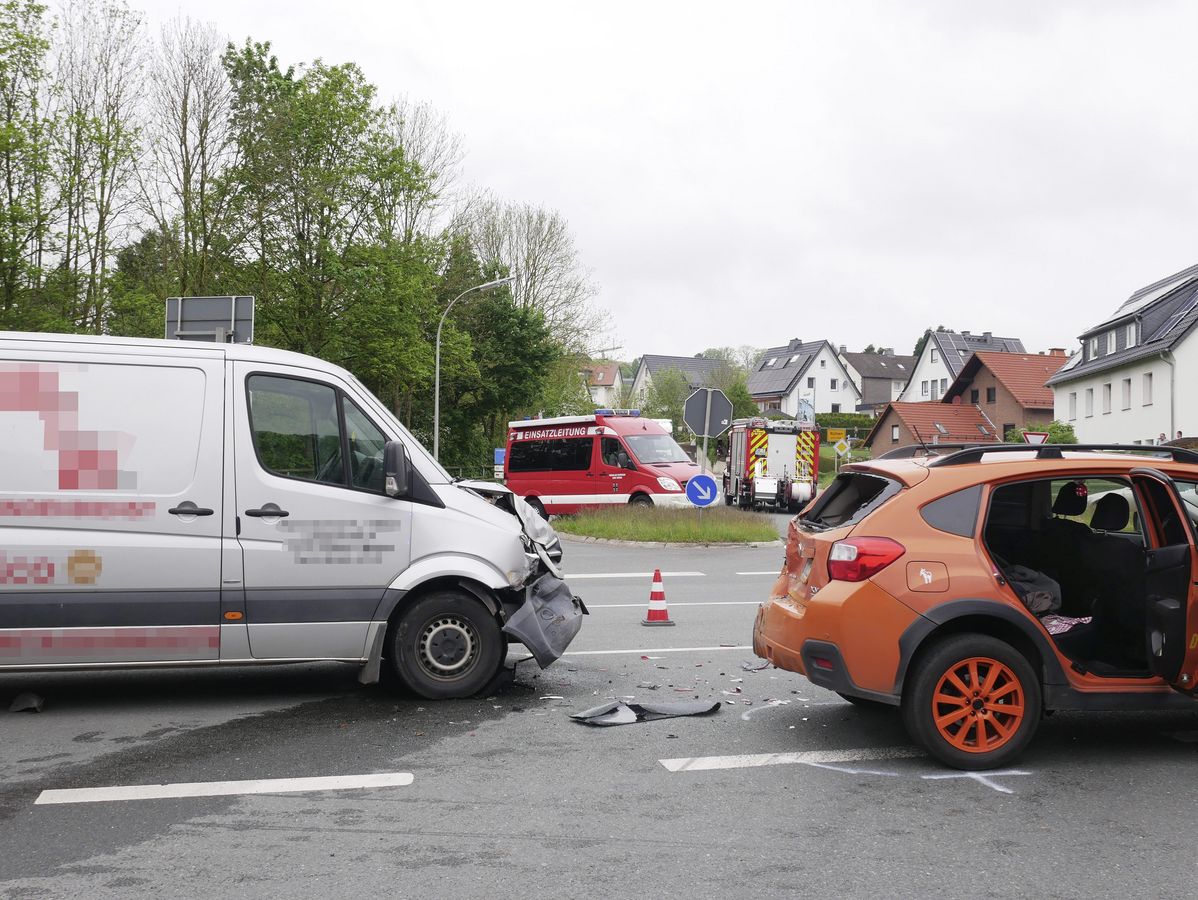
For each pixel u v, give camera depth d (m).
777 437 35.16
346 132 34.91
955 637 5.38
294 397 6.73
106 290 28.22
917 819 4.65
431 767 5.41
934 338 83.75
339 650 6.68
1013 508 6.65
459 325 49.75
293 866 4.09
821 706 6.78
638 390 114.94
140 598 6.36
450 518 6.88
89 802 4.84
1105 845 4.34
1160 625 5.21
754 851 4.26
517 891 3.85
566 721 6.36
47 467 6.32
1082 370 51.81
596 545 21.22
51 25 27.64
